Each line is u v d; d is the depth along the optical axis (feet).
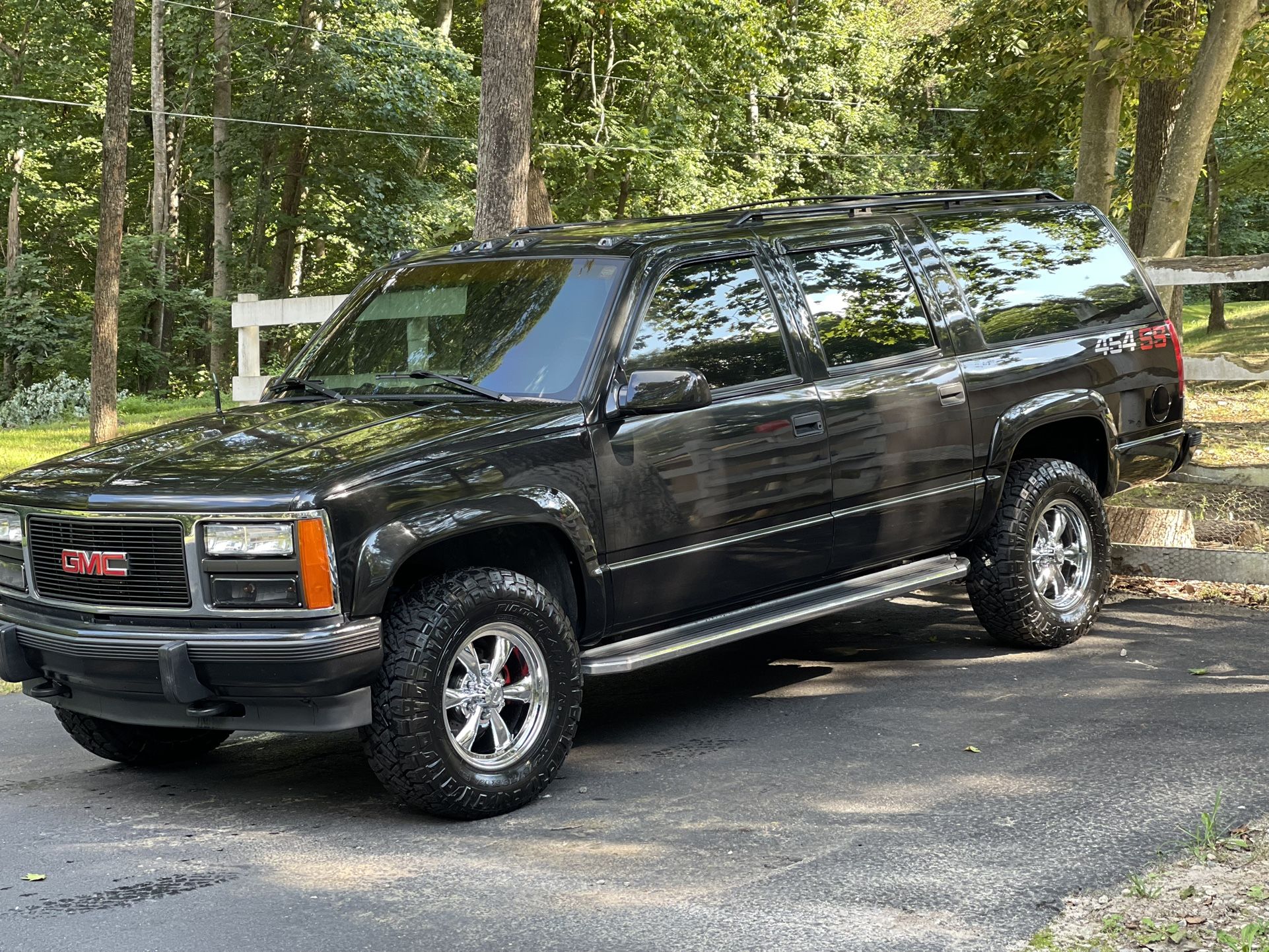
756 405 17.51
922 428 19.39
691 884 12.55
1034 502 20.90
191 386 124.98
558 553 16.11
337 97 108.06
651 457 16.48
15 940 11.91
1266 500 29.63
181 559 14.34
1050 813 14.01
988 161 83.61
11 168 125.90
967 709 18.31
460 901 12.41
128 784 17.21
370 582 14.03
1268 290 181.27
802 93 152.46
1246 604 24.22
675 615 17.26
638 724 18.62
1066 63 50.47
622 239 17.61
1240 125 106.32
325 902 12.55
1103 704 18.19
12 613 15.92
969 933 11.10
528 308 17.43
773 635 23.73
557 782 16.17
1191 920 11.05
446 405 16.51
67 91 129.90
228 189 122.52
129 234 134.62
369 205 113.70
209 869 13.62
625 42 128.88
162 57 127.44
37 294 116.26
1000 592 20.85
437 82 111.24
